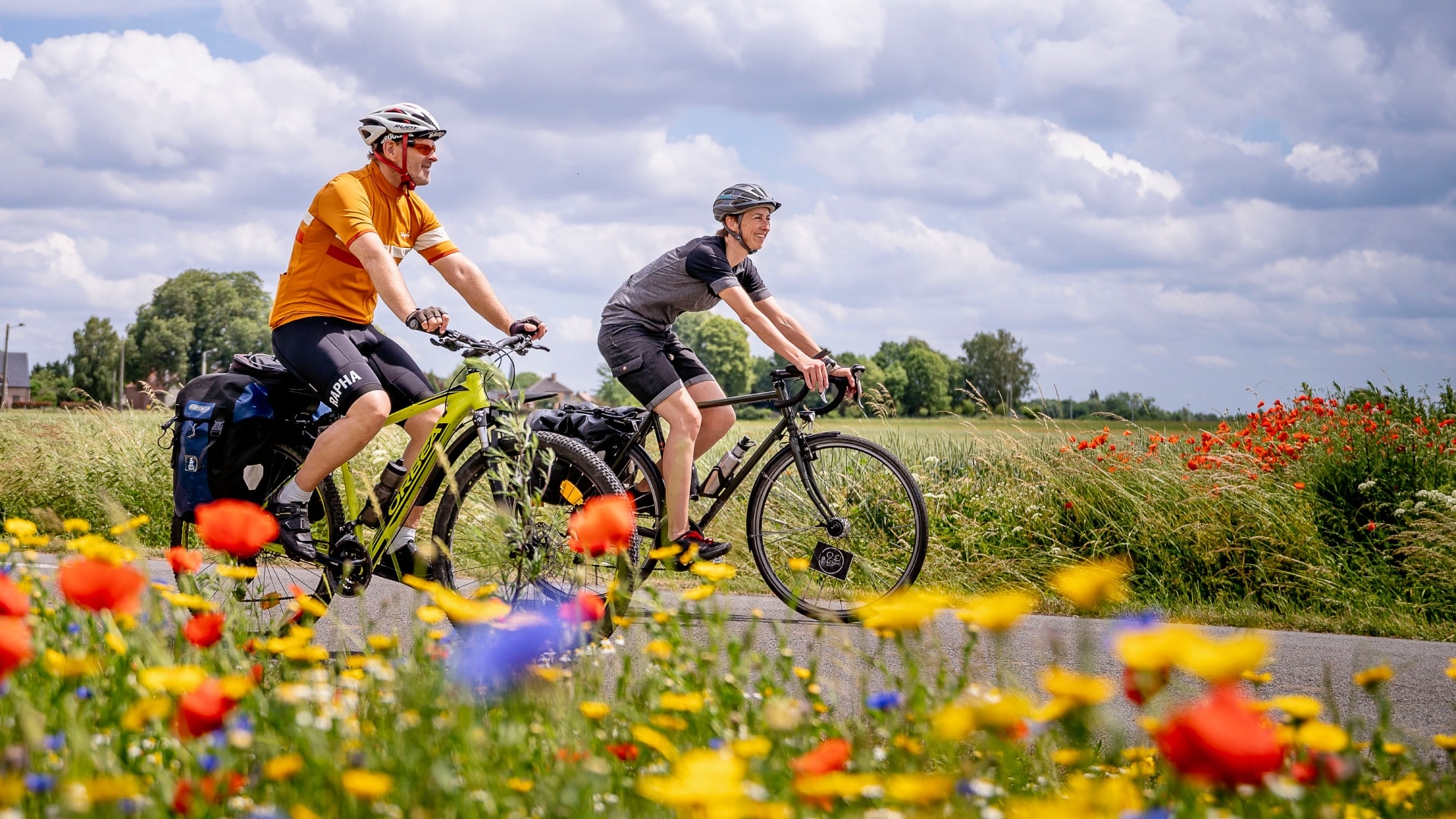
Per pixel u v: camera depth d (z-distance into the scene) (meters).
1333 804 1.66
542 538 3.76
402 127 4.07
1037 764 2.10
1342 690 3.59
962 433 7.50
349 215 3.92
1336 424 7.34
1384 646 4.35
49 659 1.91
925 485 6.80
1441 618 5.14
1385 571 5.54
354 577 3.93
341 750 1.76
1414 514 5.83
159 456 7.85
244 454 4.07
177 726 1.73
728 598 5.36
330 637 3.74
